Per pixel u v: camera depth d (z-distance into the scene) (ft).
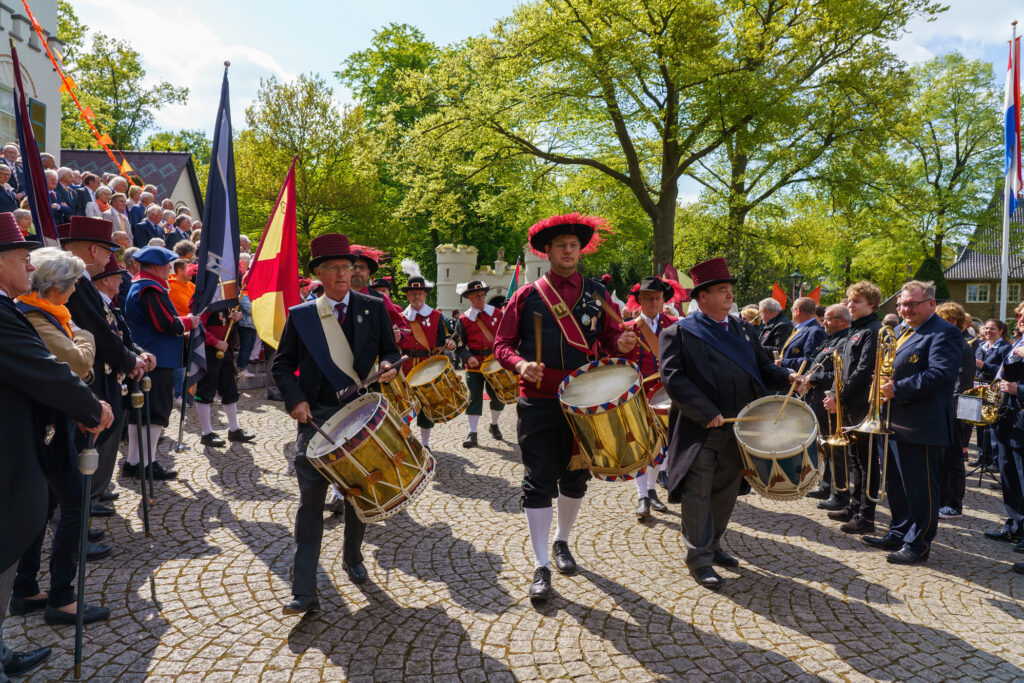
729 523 17.66
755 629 11.64
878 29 63.77
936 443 14.62
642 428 12.00
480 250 106.83
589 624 11.75
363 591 12.97
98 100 117.39
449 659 10.54
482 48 65.21
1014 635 11.54
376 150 78.54
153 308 19.33
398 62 108.06
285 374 12.32
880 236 84.84
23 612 11.74
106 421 10.77
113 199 35.76
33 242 9.01
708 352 13.75
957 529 17.88
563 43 61.77
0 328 8.52
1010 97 39.42
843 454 18.74
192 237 39.83
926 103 112.16
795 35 61.72
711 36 60.29
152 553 14.42
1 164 30.71
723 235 80.43
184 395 22.16
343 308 13.07
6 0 48.91
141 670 10.10
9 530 8.74
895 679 10.07
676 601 12.71
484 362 25.79
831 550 15.74
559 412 13.29
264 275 25.90
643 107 67.62
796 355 22.22
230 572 13.60
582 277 13.91
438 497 19.08
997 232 117.08
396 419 11.61
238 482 19.58
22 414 8.93
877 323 17.03
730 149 77.10
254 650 10.74
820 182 76.23
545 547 13.11
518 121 67.97
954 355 14.66
